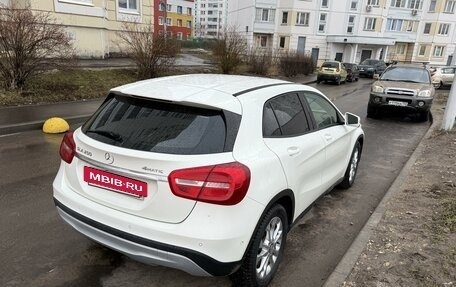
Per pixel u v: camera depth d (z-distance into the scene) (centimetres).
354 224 442
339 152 453
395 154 766
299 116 364
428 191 519
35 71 1095
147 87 305
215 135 260
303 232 417
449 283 308
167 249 247
